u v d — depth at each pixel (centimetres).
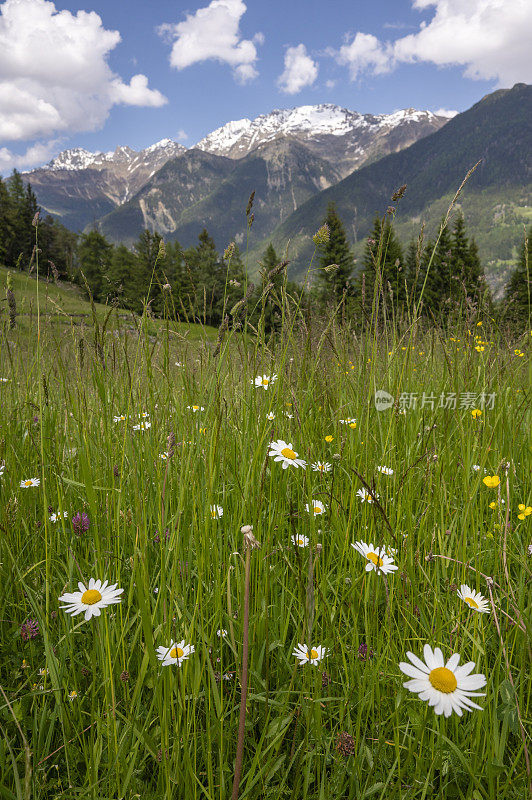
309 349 272
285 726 131
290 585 184
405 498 221
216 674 151
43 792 128
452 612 160
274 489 209
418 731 134
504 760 139
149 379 238
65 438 251
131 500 207
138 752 135
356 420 270
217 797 126
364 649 156
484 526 226
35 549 201
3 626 180
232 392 244
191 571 177
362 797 125
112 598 124
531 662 132
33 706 146
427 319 399
